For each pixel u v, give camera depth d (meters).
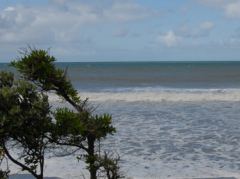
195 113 24.28
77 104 4.84
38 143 4.58
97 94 34.16
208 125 20.05
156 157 13.30
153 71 120.06
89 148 4.79
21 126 4.41
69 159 12.45
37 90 4.60
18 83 4.56
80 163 12.05
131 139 16.31
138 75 88.12
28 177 10.16
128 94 34.28
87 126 4.67
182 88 45.28
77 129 4.50
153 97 32.47
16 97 4.46
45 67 4.54
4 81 4.62
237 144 15.52
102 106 27.28
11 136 4.48
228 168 11.90
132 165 12.15
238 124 20.31
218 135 17.39
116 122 20.73
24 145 4.59
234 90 40.16
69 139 4.73
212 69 143.38
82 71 119.50
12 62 4.62
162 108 26.52
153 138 16.62
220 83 56.81
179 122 20.92
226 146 15.19
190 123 20.61
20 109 4.32
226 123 20.64
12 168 11.07
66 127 4.51
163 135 17.34
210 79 69.06
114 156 13.14
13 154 12.48
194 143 15.69
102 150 14.12
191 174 11.13
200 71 119.50
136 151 14.14
